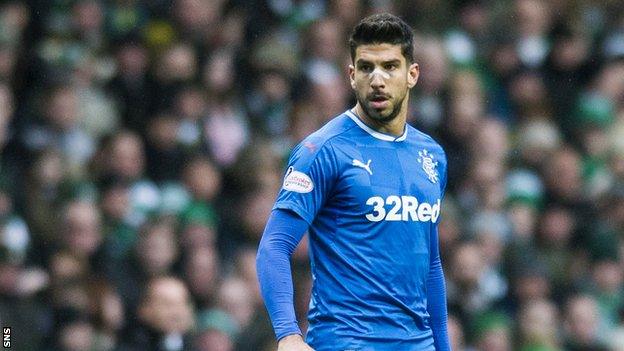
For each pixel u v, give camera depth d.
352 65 18.34
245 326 35.06
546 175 44.56
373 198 17.98
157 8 42.06
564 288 41.47
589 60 49.22
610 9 52.59
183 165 38.69
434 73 43.97
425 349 18.30
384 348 17.89
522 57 47.91
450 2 48.03
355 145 18.16
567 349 40.25
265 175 38.53
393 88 18.00
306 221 17.88
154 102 39.94
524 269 40.28
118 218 36.19
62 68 39.25
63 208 35.47
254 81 42.28
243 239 37.53
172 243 35.03
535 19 48.59
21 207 35.66
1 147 37.22
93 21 41.09
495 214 42.09
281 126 41.59
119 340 32.84
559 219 43.06
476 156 43.44
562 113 47.62
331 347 17.89
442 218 39.72
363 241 18.00
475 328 38.28
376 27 17.97
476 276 38.66
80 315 32.59
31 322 32.25
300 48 43.72
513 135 45.81
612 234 43.22
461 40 46.78
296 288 35.19
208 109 40.47
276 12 44.41
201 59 41.38
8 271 32.66
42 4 40.81
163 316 32.62
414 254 18.22
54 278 33.12
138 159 37.84
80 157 37.84
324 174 17.92
